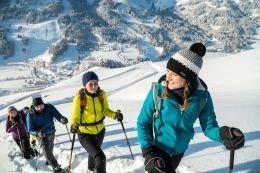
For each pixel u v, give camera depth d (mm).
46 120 8570
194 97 3611
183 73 3406
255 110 12000
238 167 6082
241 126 9617
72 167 8469
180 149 3896
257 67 33062
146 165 3529
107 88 47844
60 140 11570
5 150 11203
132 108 18719
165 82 3656
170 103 3666
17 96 47000
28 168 9234
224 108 13594
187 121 3717
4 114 25969
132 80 57844
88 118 6652
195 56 3395
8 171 9164
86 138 6672
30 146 10195
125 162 7508
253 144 7324
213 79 32406
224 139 3406
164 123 3785
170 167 3621
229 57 46094
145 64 82938
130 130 11805
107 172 7375
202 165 6566
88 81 6504
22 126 10336
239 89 23281
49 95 43375
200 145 8047
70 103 28516
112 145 9922
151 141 3740
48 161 8258
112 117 6977
